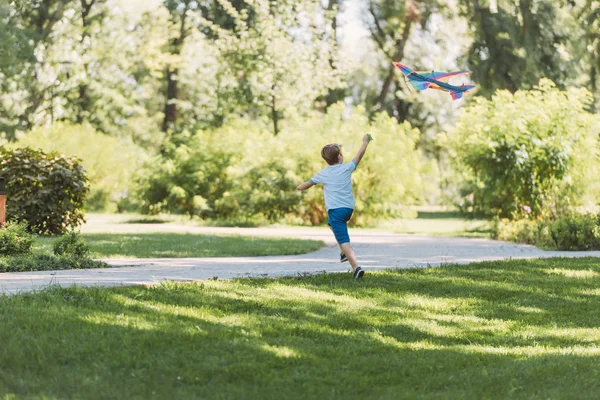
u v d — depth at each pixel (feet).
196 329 23.93
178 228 79.71
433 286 33.91
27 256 39.27
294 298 29.68
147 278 33.09
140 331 23.31
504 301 31.60
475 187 79.05
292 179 93.71
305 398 18.40
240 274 34.83
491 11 129.90
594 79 126.52
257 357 21.44
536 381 20.27
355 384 19.60
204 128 137.49
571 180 75.05
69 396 17.87
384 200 93.35
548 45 125.08
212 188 104.88
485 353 23.24
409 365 21.56
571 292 33.73
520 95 80.53
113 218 102.73
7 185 63.10
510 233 65.98
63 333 22.67
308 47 119.65
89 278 32.91
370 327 26.13
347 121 99.60
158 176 107.04
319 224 95.14
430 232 84.38
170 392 18.43
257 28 118.21
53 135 124.77
